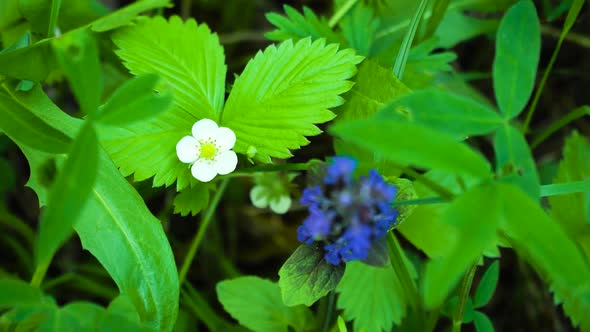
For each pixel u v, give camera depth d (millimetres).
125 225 233
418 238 266
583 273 187
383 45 293
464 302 241
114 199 234
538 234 189
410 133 186
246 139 247
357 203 196
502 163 204
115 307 236
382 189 197
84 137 193
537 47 215
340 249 212
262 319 264
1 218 310
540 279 312
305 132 245
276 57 251
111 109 201
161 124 244
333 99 246
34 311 212
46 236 184
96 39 285
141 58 257
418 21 257
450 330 290
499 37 215
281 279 223
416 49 281
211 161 240
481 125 205
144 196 274
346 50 250
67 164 189
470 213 187
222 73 256
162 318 232
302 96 247
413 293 259
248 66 251
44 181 240
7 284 210
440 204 268
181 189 247
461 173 189
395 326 270
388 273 265
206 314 286
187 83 254
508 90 212
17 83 249
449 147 189
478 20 310
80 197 188
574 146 298
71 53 247
